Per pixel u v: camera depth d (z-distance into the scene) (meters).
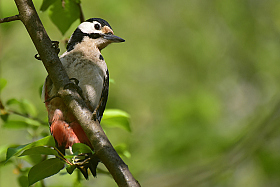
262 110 15.82
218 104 15.48
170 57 17.58
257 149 13.85
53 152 4.93
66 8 6.92
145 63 17.22
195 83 17.11
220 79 17.28
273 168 13.66
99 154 4.96
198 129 14.02
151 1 17.98
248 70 17.45
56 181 8.16
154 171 13.64
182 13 18.16
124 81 16.52
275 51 17.56
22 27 14.95
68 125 6.33
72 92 5.28
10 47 15.19
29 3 5.37
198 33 17.81
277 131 13.62
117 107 15.74
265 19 17.86
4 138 14.29
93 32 7.54
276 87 17.11
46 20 14.95
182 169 13.48
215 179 13.65
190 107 14.91
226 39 17.84
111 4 16.22
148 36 17.56
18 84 15.40
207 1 18.20
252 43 17.64
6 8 13.37
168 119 14.73
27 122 7.48
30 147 4.84
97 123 5.16
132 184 4.76
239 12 17.77
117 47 16.80
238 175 13.94
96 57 7.07
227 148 13.66
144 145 14.25
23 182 7.06
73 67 6.71
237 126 14.89
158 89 16.86
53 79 5.32
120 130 14.73
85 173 5.50
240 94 17.06
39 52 5.32
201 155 13.56
